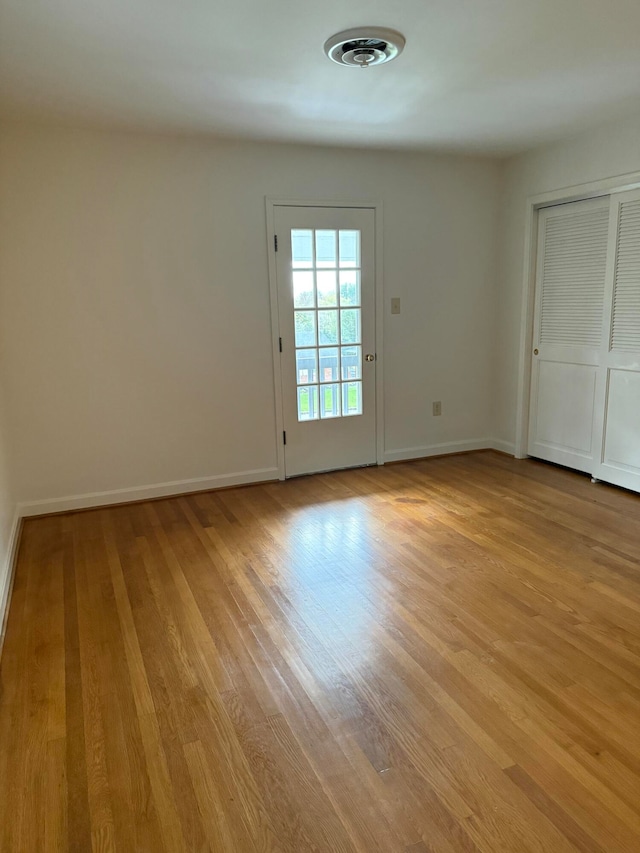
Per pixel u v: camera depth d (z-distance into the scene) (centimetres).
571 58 253
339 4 202
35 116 312
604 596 248
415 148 405
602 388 386
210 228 371
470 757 164
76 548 309
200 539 319
